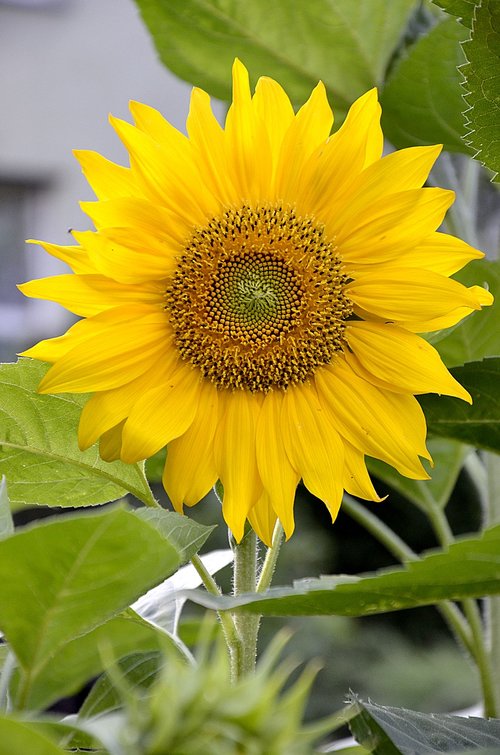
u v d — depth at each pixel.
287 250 1.05
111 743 0.62
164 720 0.61
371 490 1.04
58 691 0.98
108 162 1.01
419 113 1.24
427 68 1.20
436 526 1.28
